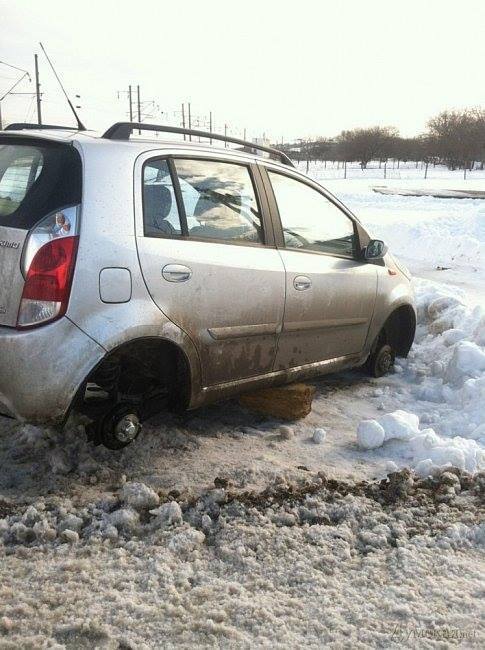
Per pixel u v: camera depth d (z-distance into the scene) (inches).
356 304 184.7
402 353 226.5
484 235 600.7
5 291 121.0
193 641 91.6
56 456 137.6
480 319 234.2
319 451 155.2
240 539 115.6
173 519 119.2
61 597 98.2
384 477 143.6
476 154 3474.4
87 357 120.0
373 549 115.5
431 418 178.9
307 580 106.0
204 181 147.5
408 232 612.1
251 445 155.3
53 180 124.4
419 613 99.0
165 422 161.9
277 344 160.2
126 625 93.5
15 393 119.4
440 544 117.3
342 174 2997.0
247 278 147.9
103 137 135.4
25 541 112.4
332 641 92.8
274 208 163.9
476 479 140.6
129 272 125.0
